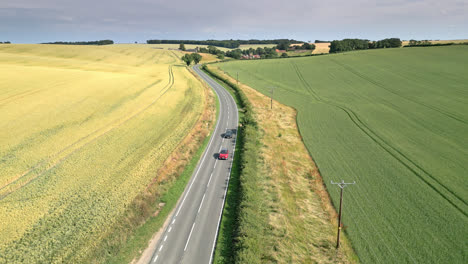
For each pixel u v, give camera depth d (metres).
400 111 69.00
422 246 26.25
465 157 43.75
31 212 29.05
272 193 36.12
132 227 28.73
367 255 25.47
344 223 29.88
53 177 35.47
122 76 99.75
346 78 112.31
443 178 37.72
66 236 26.48
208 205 33.88
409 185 36.62
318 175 40.38
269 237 27.94
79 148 43.69
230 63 171.88
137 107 66.31
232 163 45.12
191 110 70.12
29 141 43.38
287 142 53.28
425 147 48.06
